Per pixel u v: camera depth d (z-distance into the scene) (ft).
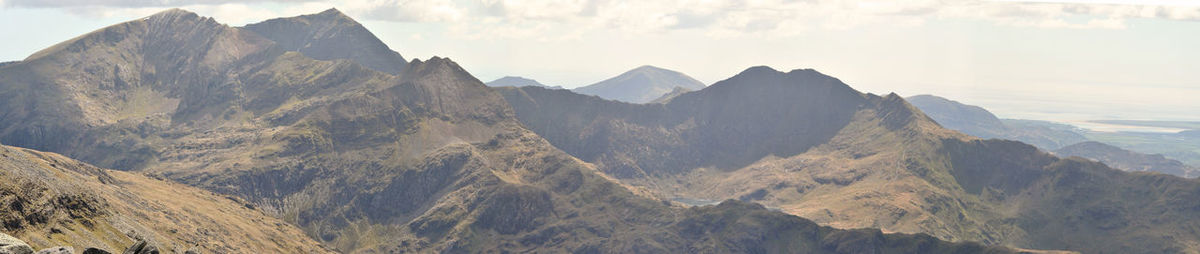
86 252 262.26
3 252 208.33
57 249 226.17
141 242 272.10
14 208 625.41
